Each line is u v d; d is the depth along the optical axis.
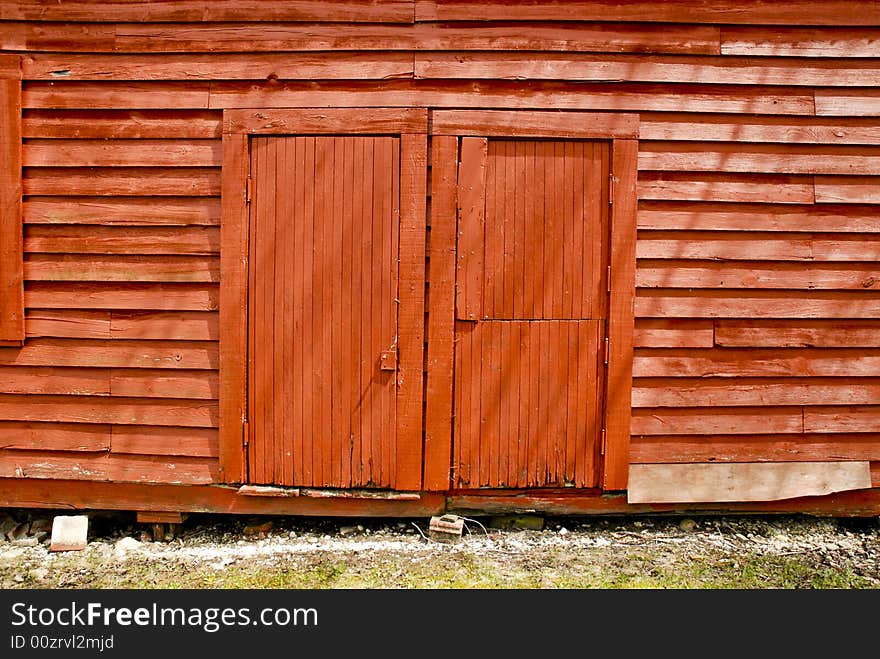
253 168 4.11
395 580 3.82
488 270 4.09
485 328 4.11
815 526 4.45
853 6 4.14
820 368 4.23
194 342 4.21
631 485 4.19
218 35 4.12
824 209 4.18
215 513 4.42
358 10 4.09
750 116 4.14
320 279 4.10
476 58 4.07
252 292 4.12
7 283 4.18
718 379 4.22
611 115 4.07
